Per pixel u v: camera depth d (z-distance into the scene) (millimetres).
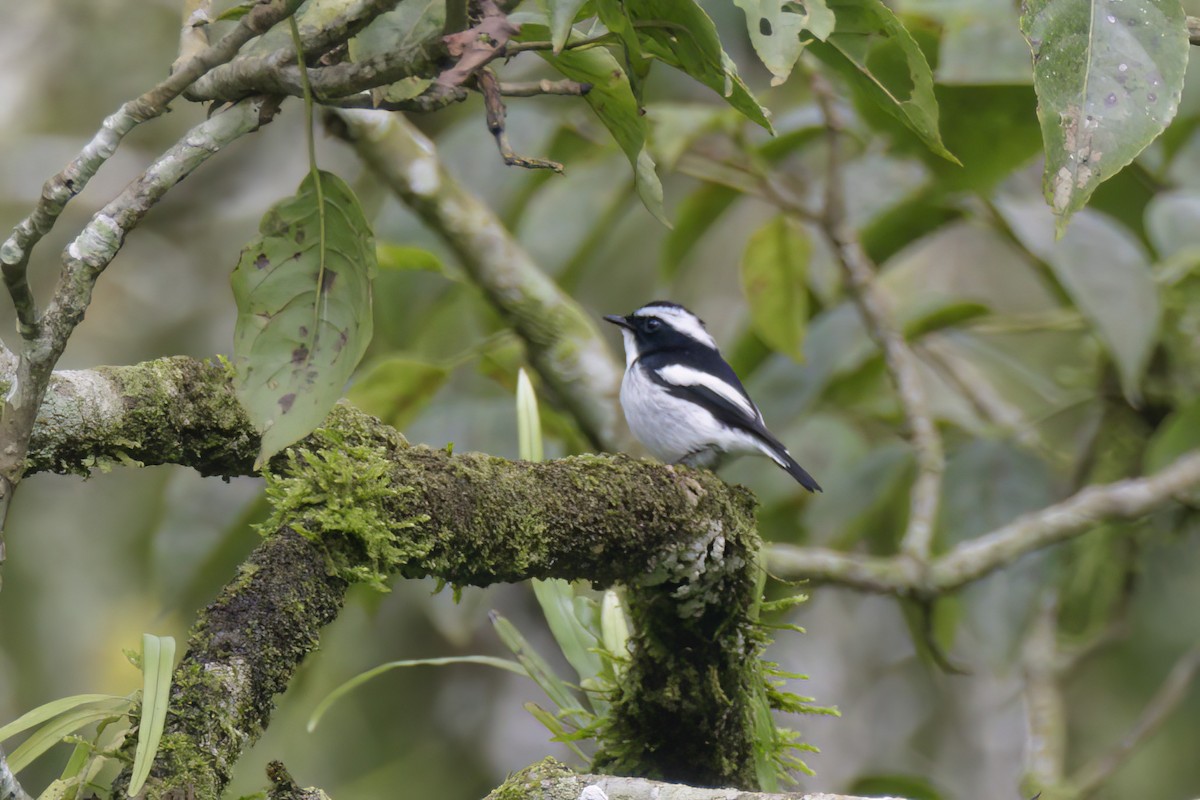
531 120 10539
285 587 4504
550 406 10039
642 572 5555
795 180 11078
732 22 10062
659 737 6184
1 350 4602
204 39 4605
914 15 8938
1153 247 10969
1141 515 9258
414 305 10148
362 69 4223
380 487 4715
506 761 12656
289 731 11484
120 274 14109
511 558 5094
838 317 10641
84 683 11703
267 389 4340
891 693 13508
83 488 12352
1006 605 9508
